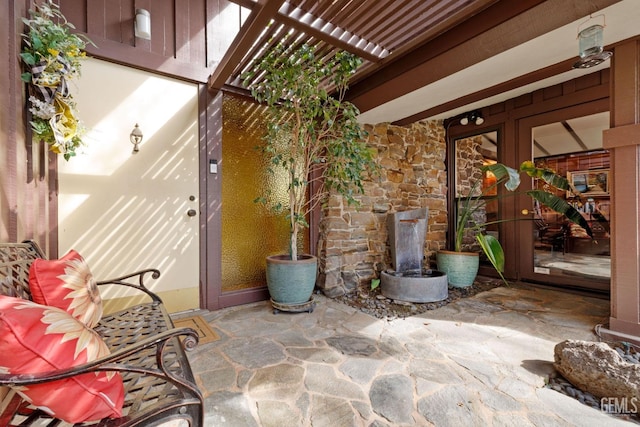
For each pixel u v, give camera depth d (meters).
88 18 2.28
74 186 2.26
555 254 3.52
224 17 2.93
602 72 3.00
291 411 1.35
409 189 4.10
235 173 3.03
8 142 1.24
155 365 1.11
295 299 2.68
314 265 2.79
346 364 1.75
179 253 2.69
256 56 2.54
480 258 4.23
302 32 2.18
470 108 4.06
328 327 2.35
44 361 0.73
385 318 2.55
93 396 0.80
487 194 4.09
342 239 3.48
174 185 2.68
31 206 1.56
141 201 2.52
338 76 2.68
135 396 0.96
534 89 3.49
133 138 2.47
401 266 3.53
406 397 1.44
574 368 1.52
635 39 2.03
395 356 1.85
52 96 1.60
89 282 1.31
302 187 2.98
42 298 1.06
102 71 2.36
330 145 2.90
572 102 3.22
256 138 3.16
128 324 1.50
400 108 3.35
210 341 2.08
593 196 3.26
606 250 3.18
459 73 2.57
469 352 1.89
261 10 1.73
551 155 3.50
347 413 1.33
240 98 3.08
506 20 1.85
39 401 0.74
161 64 2.57
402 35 2.25
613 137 2.10
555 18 1.79
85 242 2.29
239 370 1.69
